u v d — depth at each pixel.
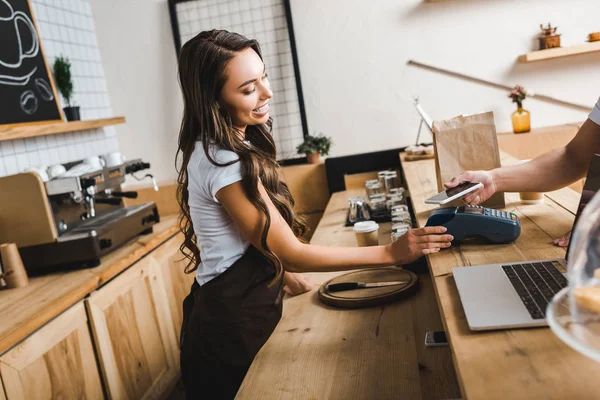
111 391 2.45
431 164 3.05
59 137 3.58
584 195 1.18
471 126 1.69
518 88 3.68
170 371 3.05
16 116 3.11
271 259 1.46
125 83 4.25
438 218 1.44
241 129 1.58
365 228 2.23
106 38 4.21
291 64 4.09
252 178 1.41
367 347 1.45
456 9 3.84
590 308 0.75
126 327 2.64
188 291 3.50
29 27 3.34
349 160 3.98
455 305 1.07
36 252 2.55
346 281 1.89
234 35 1.46
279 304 1.71
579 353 0.82
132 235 2.97
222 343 1.61
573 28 3.74
